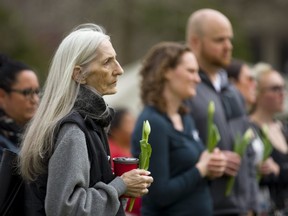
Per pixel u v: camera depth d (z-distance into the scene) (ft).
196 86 34.42
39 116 22.21
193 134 31.48
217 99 34.71
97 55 22.44
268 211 39.37
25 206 22.33
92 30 23.06
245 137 33.76
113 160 23.35
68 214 21.15
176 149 30.40
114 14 124.26
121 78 76.69
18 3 135.64
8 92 29.14
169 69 30.89
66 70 22.21
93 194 21.56
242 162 35.01
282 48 169.17
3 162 22.72
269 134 40.68
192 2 121.29
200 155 31.27
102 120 22.41
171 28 122.11
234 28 110.32
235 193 34.42
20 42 109.50
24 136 22.81
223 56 35.65
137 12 123.44
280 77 41.63
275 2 143.23
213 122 34.01
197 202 30.71
